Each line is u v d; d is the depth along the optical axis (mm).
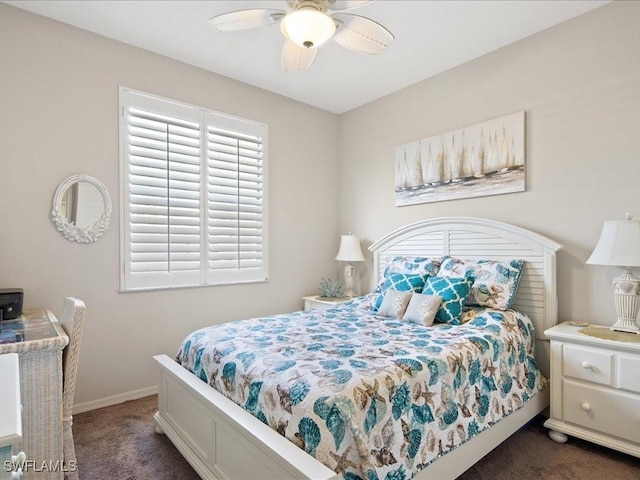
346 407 1369
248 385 1716
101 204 2807
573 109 2621
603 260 2225
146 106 3043
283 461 1312
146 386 3033
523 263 2750
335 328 2406
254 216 3705
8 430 676
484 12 2535
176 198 3195
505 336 2277
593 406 2137
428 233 3412
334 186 4438
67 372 1740
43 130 2598
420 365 1707
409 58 3150
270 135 3848
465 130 3211
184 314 3244
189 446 2012
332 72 3420
